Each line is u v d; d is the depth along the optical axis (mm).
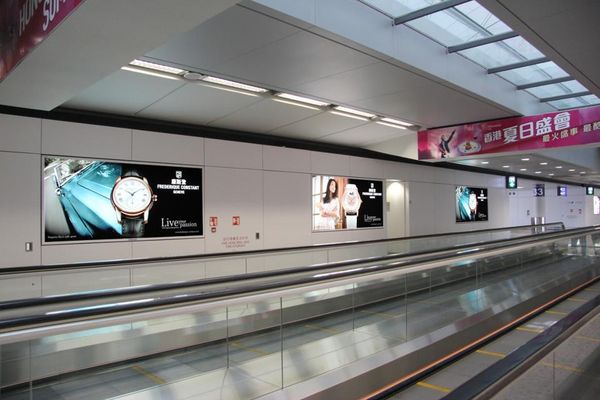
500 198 20281
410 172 14742
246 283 5578
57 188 7062
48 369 3576
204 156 9008
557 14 4602
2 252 6500
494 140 9711
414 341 4949
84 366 3818
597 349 2812
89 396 3551
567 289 8711
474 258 5957
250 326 4188
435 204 15992
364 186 12820
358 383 4094
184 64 5934
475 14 6402
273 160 10336
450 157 10312
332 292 4809
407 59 6168
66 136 7184
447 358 5172
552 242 8305
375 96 7754
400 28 6102
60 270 6145
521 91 9305
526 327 6633
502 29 6648
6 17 4523
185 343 4203
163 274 6945
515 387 2143
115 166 7762
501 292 7043
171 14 3355
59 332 2533
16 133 6676
